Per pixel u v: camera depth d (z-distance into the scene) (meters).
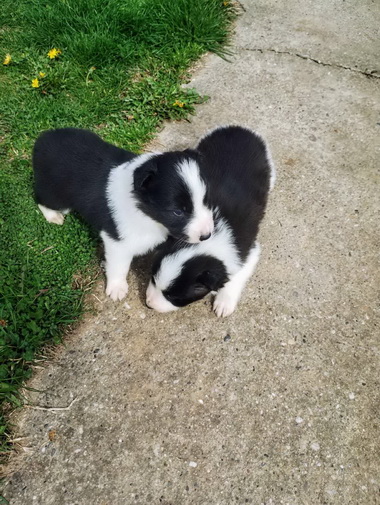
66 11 0.91
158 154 0.53
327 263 0.63
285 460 0.47
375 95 0.86
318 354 0.55
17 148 0.75
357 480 0.46
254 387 0.52
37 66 0.86
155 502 0.45
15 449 0.47
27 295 0.56
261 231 0.66
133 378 0.53
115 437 0.49
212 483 0.46
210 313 0.58
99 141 0.59
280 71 0.91
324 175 0.74
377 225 0.67
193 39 0.93
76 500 0.45
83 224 0.65
